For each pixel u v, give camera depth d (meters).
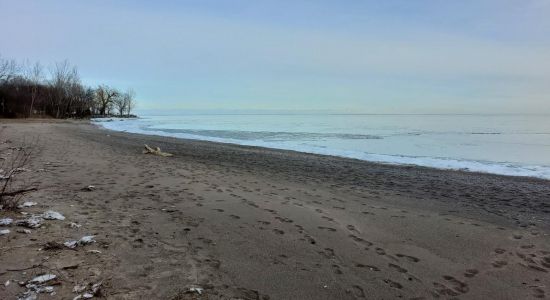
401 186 11.80
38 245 5.14
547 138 35.97
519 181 13.51
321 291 4.33
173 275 4.54
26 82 69.88
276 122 79.31
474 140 33.56
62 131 33.81
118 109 114.69
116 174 11.12
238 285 4.39
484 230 6.96
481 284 4.68
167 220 6.73
